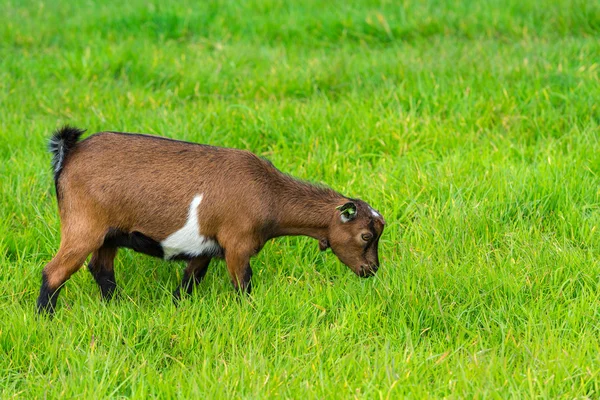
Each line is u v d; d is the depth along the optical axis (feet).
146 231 71.51
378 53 126.62
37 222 84.69
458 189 88.43
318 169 94.58
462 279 75.31
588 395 60.70
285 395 59.52
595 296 72.74
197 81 116.88
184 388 60.95
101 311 71.05
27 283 76.43
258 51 130.31
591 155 94.58
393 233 84.74
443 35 134.82
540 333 67.92
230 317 70.23
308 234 76.43
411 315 71.31
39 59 126.11
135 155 70.85
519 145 99.45
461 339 68.64
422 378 62.95
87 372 62.64
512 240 81.66
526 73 112.88
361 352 65.51
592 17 132.87
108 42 133.39
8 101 111.34
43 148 98.73
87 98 111.65
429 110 106.83
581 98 105.09
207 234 72.43
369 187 90.48
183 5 150.10
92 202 69.62
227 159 72.59
